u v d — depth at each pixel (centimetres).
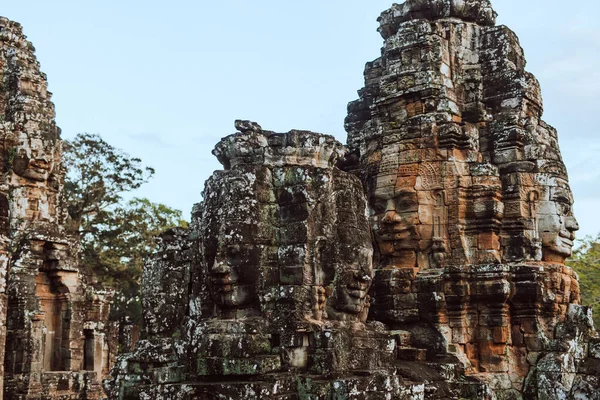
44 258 2073
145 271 1161
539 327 1261
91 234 4219
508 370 1253
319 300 970
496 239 1306
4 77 2141
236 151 1024
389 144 1367
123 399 1068
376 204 1362
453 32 1414
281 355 932
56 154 2162
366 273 1025
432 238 1308
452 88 1382
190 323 1036
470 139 1333
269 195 1000
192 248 1094
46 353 2061
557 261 1352
